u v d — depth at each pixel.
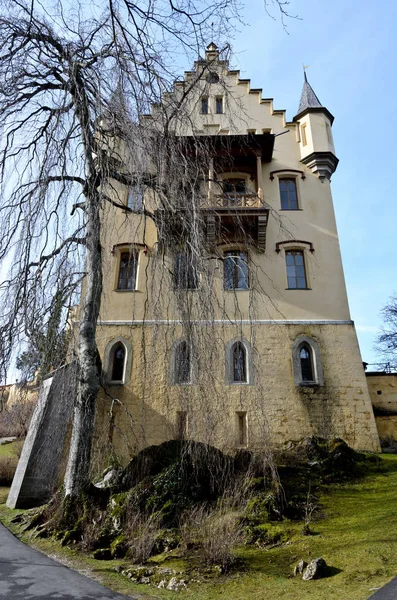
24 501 10.52
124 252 16.77
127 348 15.25
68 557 6.25
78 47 8.52
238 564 5.52
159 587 5.02
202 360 7.79
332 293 16.39
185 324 7.90
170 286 8.74
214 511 7.49
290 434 14.09
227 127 17.48
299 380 14.93
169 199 8.38
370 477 10.32
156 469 8.57
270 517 7.21
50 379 11.77
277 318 15.88
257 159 17.17
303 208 17.89
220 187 11.27
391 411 15.97
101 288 9.32
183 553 6.00
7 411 7.92
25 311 7.23
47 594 4.58
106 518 7.24
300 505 7.96
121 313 15.81
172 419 13.88
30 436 11.58
